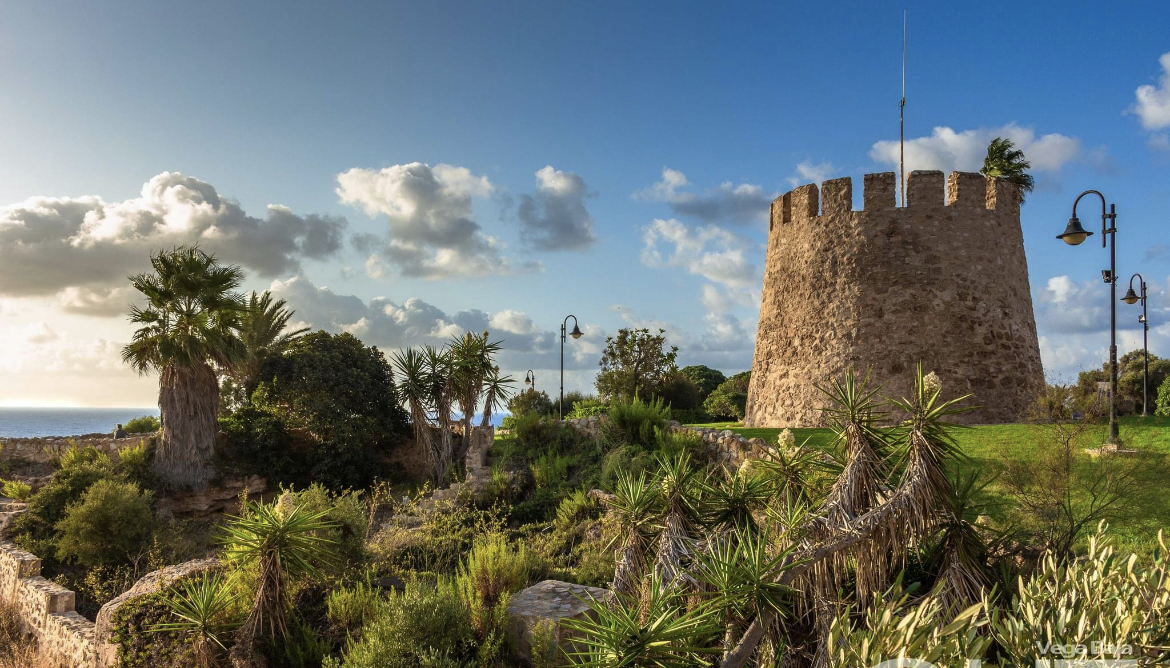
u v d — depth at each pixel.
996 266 22.38
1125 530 8.59
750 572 5.55
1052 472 8.65
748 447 16.28
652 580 6.15
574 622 5.73
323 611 10.40
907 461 6.80
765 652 5.96
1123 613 4.18
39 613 14.43
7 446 24.86
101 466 21.28
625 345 40.03
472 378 24.42
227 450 24.83
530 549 13.16
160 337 22.62
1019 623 4.18
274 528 9.11
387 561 12.77
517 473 19.48
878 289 22.14
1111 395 15.88
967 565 6.34
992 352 21.58
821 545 5.88
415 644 7.98
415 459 26.80
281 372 26.61
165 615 9.88
